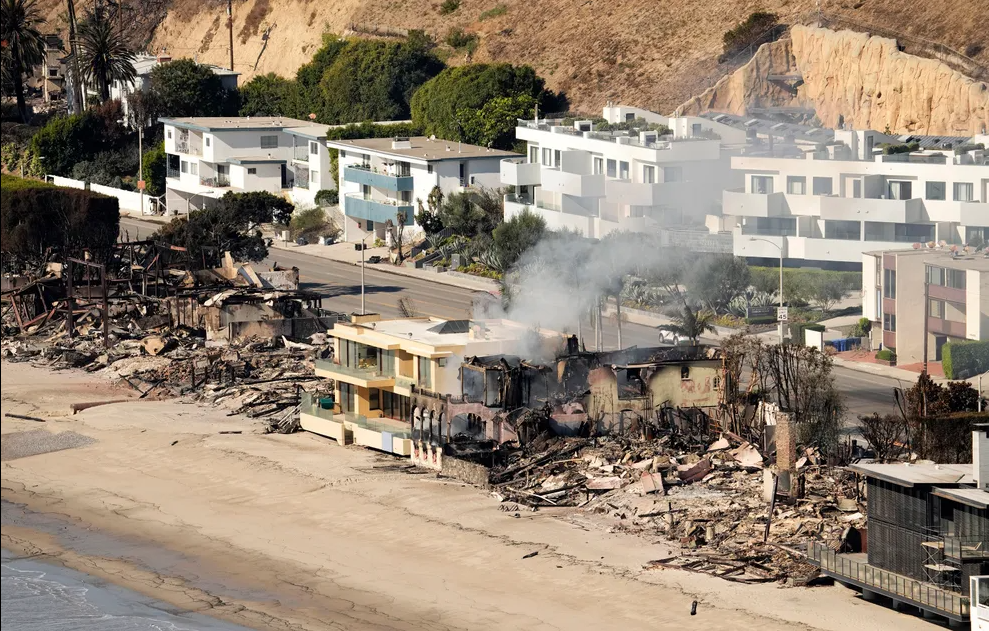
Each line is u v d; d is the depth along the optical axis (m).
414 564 166.12
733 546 161.62
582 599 152.50
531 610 151.38
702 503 173.75
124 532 184.25
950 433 179.50
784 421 172.12
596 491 181.75
